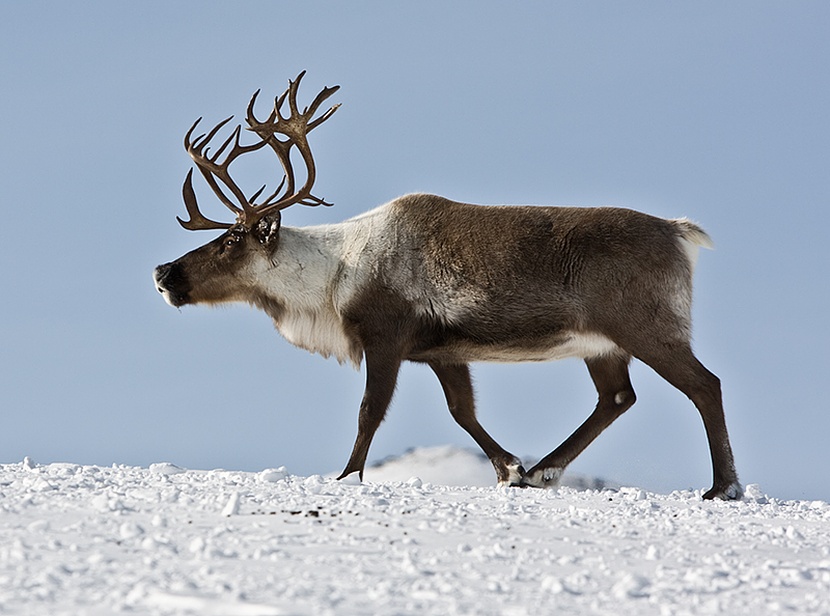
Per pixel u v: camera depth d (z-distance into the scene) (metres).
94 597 11.08
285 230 31.28
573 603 11.79
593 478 30.73
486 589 12.25
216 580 12.05
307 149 31.41
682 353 28.17
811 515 20.81
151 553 13.57
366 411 29.03
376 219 30.27
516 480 30.41
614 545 15.54
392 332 29.41
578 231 28.72
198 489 19.81
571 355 29.55
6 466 24.41
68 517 16.17
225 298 31.48
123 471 24.03
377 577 12.61
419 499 20.06
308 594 11.46
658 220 29.00
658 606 11.77
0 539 14.31
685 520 18.67
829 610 11.89
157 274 31.22
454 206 29.98
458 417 31.19
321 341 31.09
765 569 14.11
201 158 31.36
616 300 28.33
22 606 10.68
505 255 28.86
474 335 29.19
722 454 27.55
